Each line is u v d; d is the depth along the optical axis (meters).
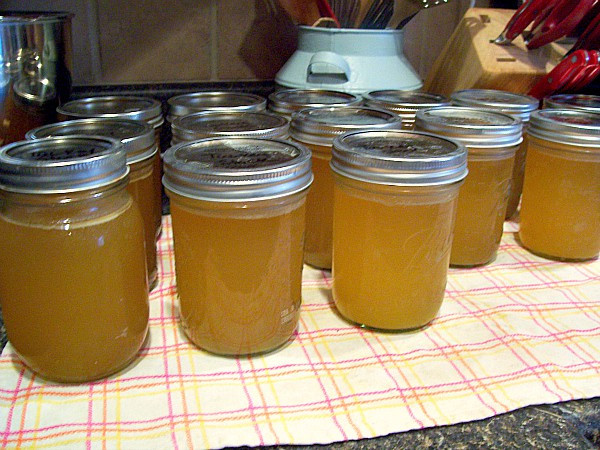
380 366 0.50
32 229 0.42
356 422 0.43
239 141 0.54
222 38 0.90
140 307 0.49
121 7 0.83
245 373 0.49
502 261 0.71
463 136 0.61
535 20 0.88
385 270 0.52
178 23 0.87
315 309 0.59
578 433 0.43
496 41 0.88
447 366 0.50
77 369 0.46
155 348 0.52
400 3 0.84
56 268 0.42
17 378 0.48
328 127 0.59
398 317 0.54
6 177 0.40
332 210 0.64
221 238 0.47
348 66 0.80
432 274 0.53
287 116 0.71
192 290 0.50
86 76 0.85
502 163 0.64
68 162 0.40
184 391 0.46
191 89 0.90
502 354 0.52
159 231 0.73
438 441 0.42
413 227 0.51
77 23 0.82
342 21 0.87
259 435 0.42
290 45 0.94
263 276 0.48
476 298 0.62
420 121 0.64
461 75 0.91
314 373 0.49
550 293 0.63
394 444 0.42
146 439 0.41
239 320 0.49
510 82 0.86
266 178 0.45
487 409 0.45
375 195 0.51
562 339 0.54
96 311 0.44
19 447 0.40
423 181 0.49
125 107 0.67
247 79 0.94
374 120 0.63
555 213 0.69
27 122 0.65
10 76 0.61
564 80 0.80
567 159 0.66
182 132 0.59
